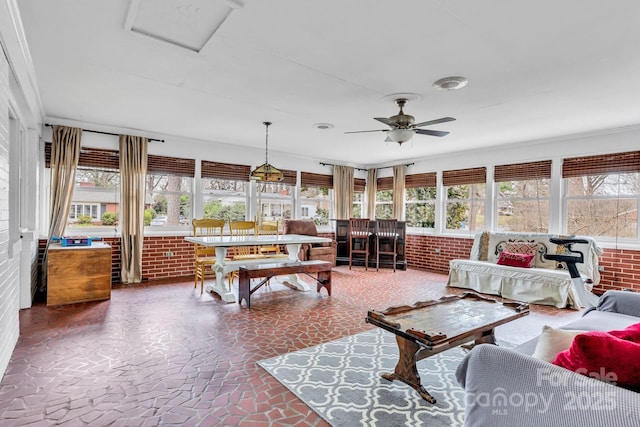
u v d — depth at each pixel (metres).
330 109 4.11
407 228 7.63
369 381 2.37
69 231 4.91
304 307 4.12
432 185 7.06
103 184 5.15
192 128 5.11
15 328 2.87
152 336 3.11
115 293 4.60
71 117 4.59
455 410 2.04
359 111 4.18
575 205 5.21
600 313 2.55
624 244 4.69
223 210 6.34
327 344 3.01
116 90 3.56
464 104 3.82
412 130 3.71
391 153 6.86
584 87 3.30
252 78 3.20
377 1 2.01
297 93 3.58
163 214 5.73
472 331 2.26
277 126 4.94
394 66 2.89
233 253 5.99
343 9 2.09
